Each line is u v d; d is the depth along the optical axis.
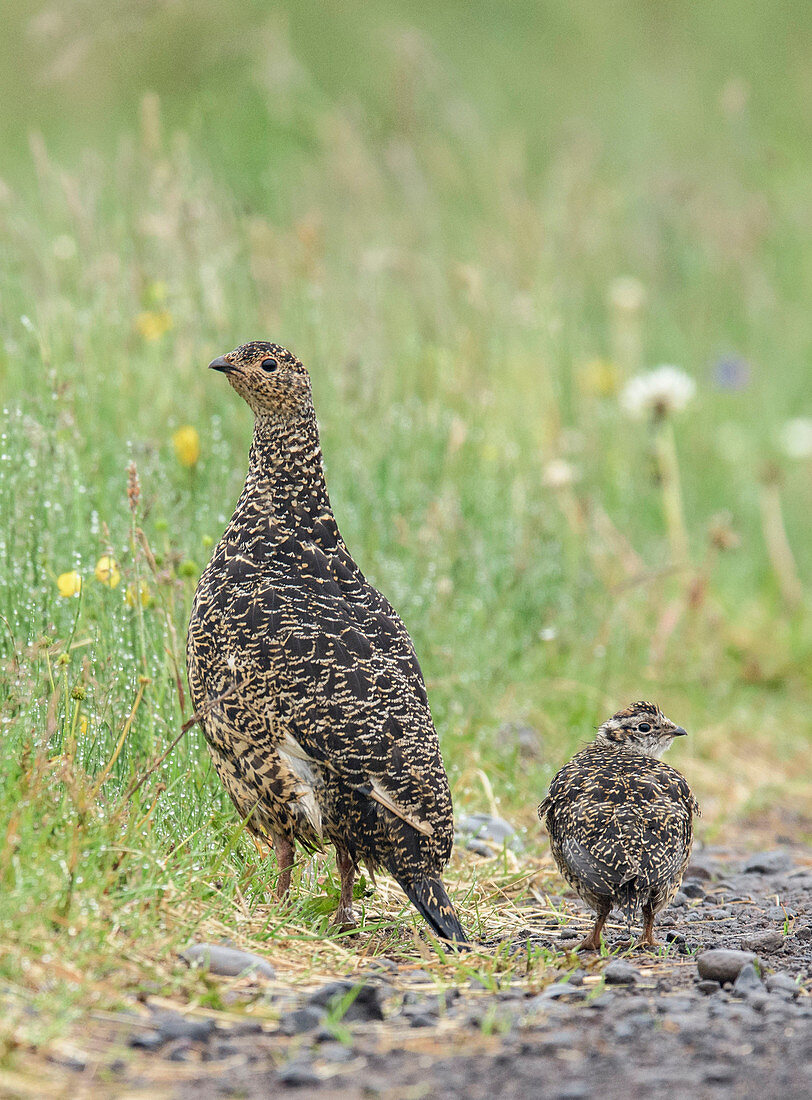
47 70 14.80
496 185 17.42
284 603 7.92
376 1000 6.19
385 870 8.29
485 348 14.73
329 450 12.77
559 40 27.80
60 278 12.84
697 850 10.84
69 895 6.47
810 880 9.73
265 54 19.09
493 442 14.27
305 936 7.33
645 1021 6.02
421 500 12.98
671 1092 5.21
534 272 15.74
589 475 15.59
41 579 9.30
